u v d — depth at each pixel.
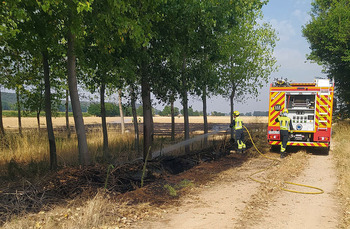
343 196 6.00
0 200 5.13
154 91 10.73
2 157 10.84
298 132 11.86
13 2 5.23
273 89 11.64
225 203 5.57
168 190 6.38
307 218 4.79
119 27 6.46
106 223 4.46
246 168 8.92
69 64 8.27
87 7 5.04
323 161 10.16
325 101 11.23
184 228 4.34
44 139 14.10
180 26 9.41
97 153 11.85
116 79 9.66
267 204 5.52
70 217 4.61
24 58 10.02
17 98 14.95
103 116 12.12
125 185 6.61
